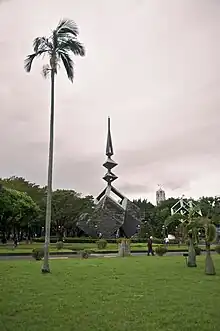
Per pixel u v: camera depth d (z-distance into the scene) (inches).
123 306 427.8
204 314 389.7
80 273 740.0
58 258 1262.3
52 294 500.1
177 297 483.5
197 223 840.3
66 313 392.5
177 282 623.5
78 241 2433.6
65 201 2923.2
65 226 2982.3
